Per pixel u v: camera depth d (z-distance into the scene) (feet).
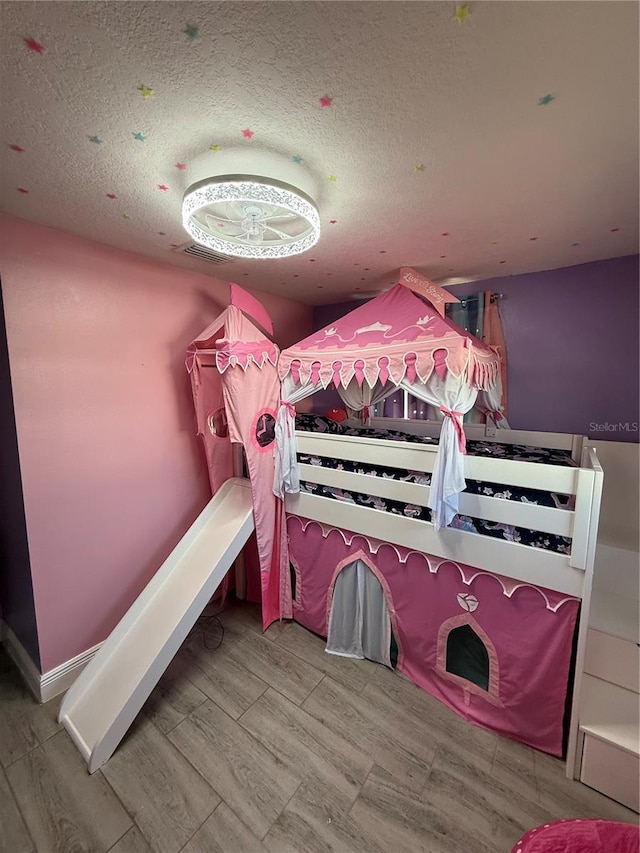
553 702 5.18
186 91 3.09
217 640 7.63
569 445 7.30
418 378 5.75
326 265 7.52
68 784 4.88
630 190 4.60
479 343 7.14
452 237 6.04
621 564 6.68
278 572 8.14
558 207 5.03
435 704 6.14
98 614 6.94
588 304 7.30
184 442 8.16
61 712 5.75
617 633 4.80
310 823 4.46
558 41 2.61
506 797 4.73
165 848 4.22
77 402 6.41
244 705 6.08
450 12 2.42
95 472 6.73
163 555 7.92
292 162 4.04
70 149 3.84
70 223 5.68
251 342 7.44
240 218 4.94
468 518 5.62
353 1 2.33
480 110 3.28
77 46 2.68
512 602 5.38
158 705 6.06
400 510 6.31
